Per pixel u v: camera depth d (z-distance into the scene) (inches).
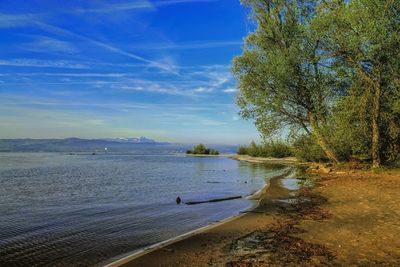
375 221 455.8
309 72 1108.5
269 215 530.3
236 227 451.8
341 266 299.6
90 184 1086.4
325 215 508.4
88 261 342.3
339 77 1067.3
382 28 911.7
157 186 1024.2
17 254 364.8
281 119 1198.3
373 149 1075.3
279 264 306.7
